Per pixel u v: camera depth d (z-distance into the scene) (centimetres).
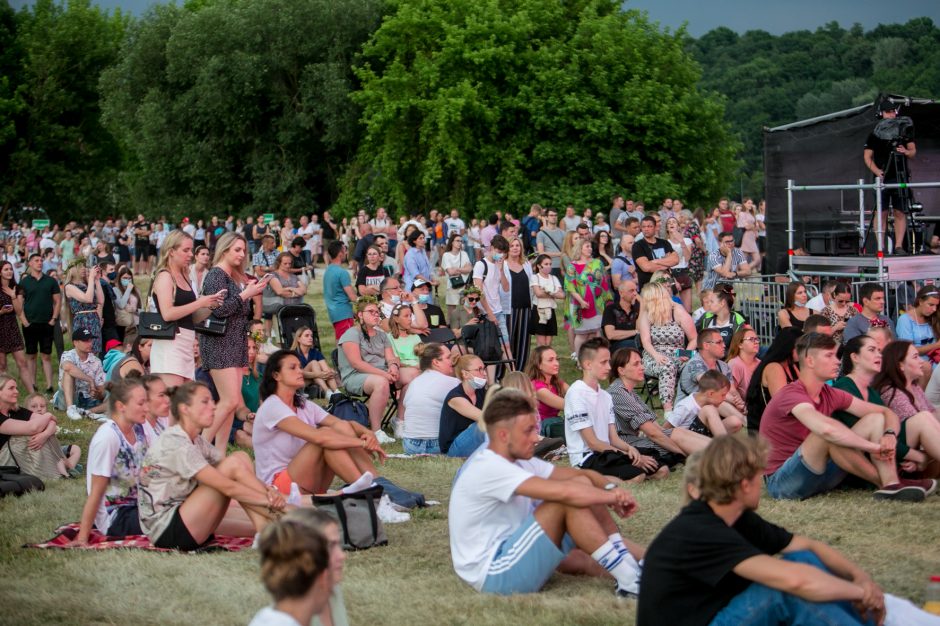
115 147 5878
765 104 8694
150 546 673
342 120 4166
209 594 586
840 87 8550
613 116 3709
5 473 876
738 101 9000
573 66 3744
